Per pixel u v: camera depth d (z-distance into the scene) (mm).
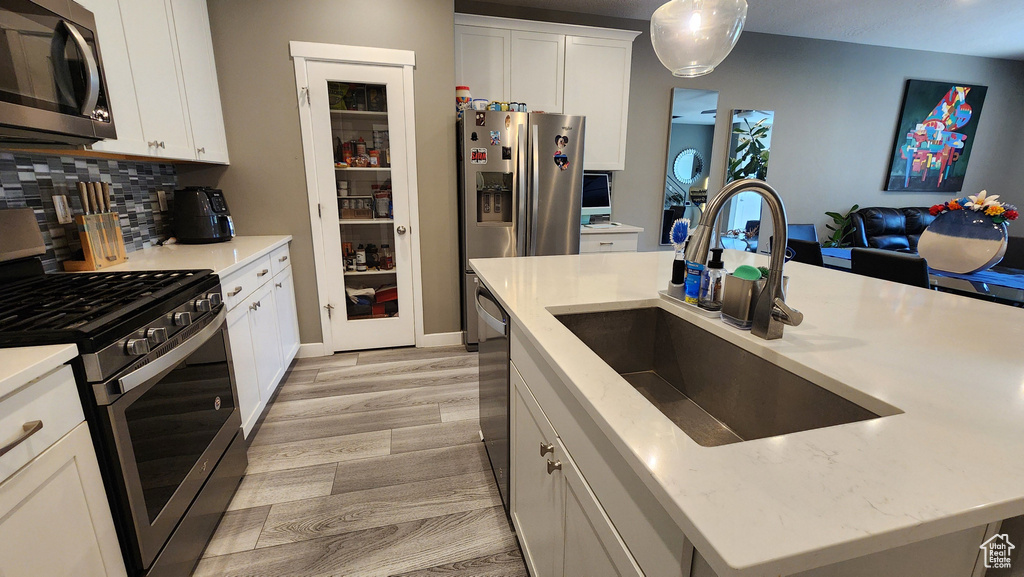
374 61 2787
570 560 961
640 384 1296
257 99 2691
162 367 1196
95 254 1691
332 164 2879
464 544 1516
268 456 1974
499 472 1638
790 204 4797
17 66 1122
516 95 3410
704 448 560
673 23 1327
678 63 1440
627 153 4184
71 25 1288
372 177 3023
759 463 526
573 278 1578
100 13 1522
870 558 500
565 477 946
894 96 4828
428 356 3113
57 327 969
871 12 3707
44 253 1527
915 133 4969
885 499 463
